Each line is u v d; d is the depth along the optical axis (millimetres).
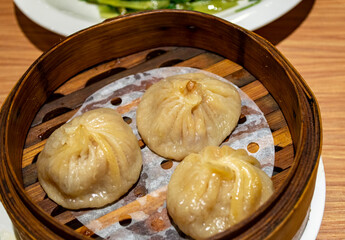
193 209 373
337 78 483
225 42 434
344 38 507
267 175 389
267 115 419
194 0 527
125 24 431
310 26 516
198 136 412
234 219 370
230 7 516
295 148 396
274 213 342
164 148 414
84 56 438
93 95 439
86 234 383
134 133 426
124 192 398
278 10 482
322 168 408
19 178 400
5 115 388
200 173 381
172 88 421
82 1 524
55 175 394
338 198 424
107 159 395
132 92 440
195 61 449
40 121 428
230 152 390
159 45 455
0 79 504
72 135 401
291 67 397
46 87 430
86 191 394
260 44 408
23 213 354
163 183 402
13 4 552
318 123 372
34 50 521
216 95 418
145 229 384
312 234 387
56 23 489
